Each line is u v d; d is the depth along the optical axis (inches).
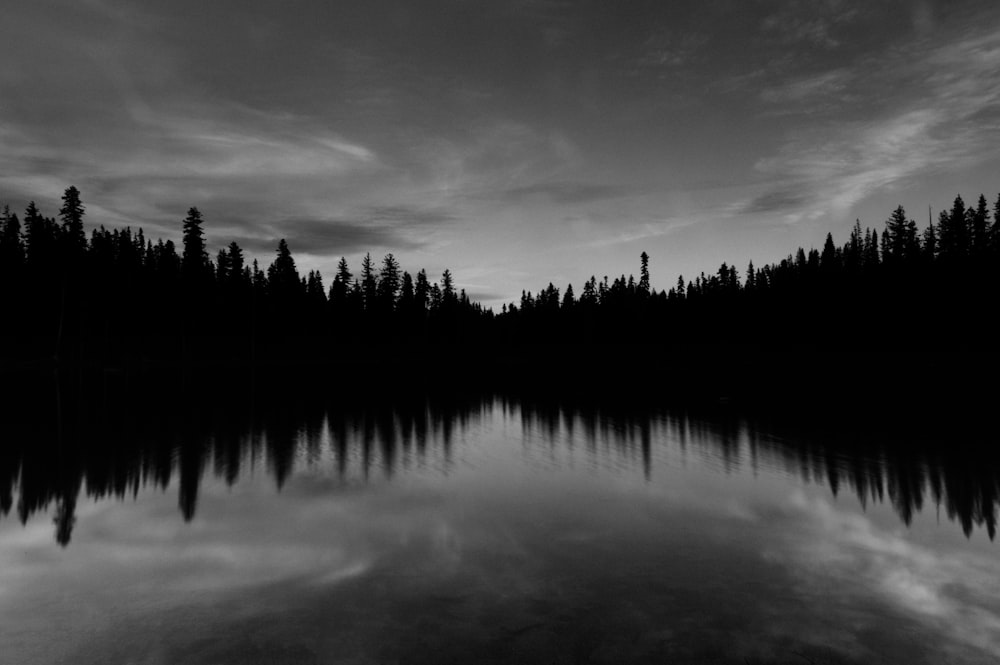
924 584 249.0
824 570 265.0
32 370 1792.6
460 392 1323.8
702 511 368.2
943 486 432.1
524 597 234.1
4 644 197.6
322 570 267.3
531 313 4352.9
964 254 2096.5
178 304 2559.1
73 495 414.0
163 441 647.1
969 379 1370.6
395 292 3590.1
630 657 185.9
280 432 721.0
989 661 184.7
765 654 188.4
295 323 3174.2
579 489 429.4
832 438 653.9
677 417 848.9
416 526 338.0
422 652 189.3
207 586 248.7
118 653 191.2
